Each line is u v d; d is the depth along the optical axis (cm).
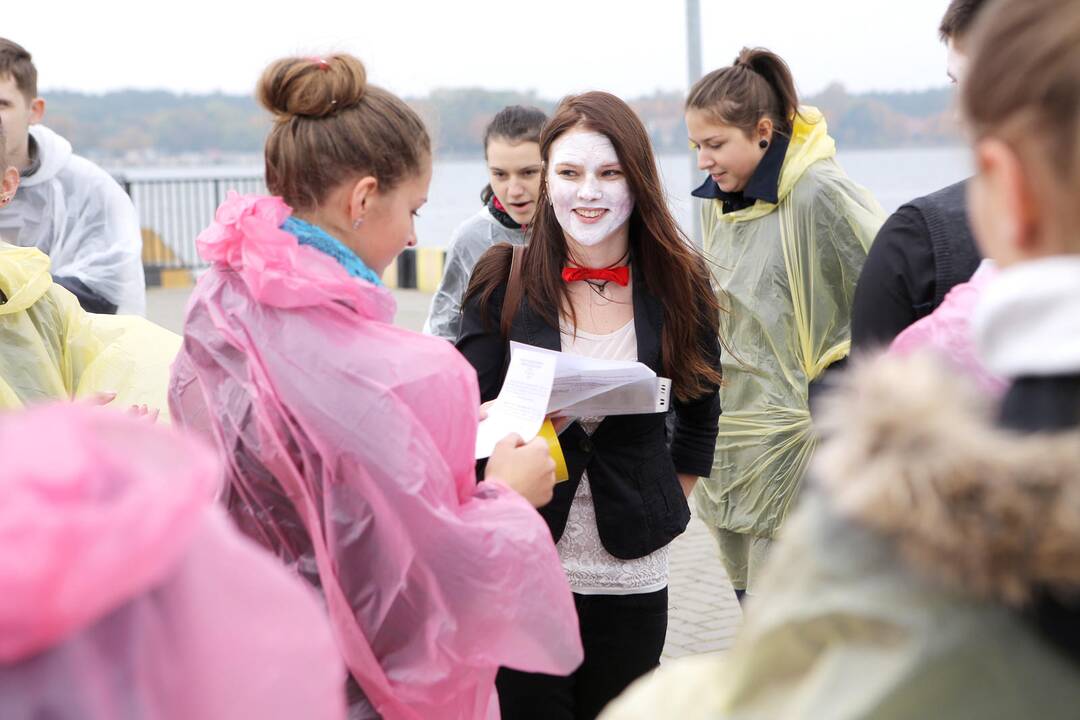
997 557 96
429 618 204
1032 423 101
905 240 253
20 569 88
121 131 5653
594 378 292
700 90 440
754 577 457
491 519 207
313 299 205
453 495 204
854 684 101
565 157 311
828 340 434
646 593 314
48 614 91
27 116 450
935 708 99
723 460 455
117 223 475
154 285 1747
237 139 5669
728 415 451
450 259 509
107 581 93
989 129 106
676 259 319
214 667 104
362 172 221
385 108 224
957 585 99
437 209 2655
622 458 311
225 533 111
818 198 430
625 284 322
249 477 213
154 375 284
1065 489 94
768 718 109
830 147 444
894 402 102
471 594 201
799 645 106
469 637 204
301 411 201
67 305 287
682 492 323
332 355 203
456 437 209
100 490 96
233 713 105
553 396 295
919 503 98
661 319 320
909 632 100
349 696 212
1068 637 98
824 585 104
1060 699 98
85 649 96
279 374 204
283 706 108
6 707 93
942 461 98
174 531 96
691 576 613
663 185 321
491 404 295
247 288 212
